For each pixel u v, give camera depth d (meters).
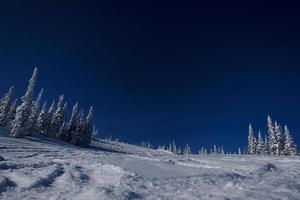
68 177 12.41
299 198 11.05
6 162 14.12
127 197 9.91
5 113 77.94
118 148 104.44
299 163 31.05
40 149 38.12
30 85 67.88
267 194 11.48
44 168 13.91
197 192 11.41
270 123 86.50
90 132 86.88
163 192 11.20
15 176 11.43
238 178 16.83
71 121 86.88
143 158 24.03
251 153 92.06
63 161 17.92
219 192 11.55
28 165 14.51
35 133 78.12
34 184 10.64
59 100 88.38
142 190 11.29
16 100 89.94
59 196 9.50
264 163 26.31
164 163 20.94
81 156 25.59
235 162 26.03
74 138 83.50
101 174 13.98
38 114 83.06
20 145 44.41
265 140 90.81
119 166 16.08
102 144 107.75
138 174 14.68
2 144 41.41
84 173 13.90
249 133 94.00
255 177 17.84
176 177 15.24
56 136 84.94
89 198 9.47
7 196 9.02
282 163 31.22
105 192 10.16
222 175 17.14
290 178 17.66
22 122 65.19
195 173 17.16
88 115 87.56
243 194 11.27
